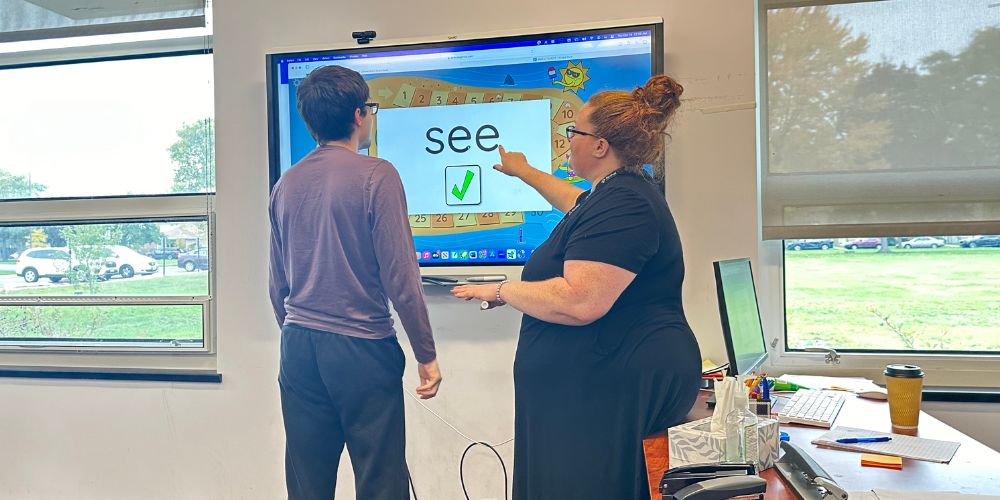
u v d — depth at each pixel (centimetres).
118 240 263
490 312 231
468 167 226
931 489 102
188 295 257
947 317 224
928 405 216
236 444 246
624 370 138
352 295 186
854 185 220
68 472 259
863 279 229
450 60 226
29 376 260
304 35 238
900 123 218
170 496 251
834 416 151
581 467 142
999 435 211
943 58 215
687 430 111
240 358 245
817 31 220
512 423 230
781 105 223
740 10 215
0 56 265
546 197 218
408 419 236
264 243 242
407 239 189
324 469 193
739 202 216
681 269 146
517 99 222
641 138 147
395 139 229
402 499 195
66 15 261
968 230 215
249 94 242
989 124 213
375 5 234
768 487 101
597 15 223
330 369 186
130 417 254
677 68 219
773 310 233
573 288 136
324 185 187
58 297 266
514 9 227
